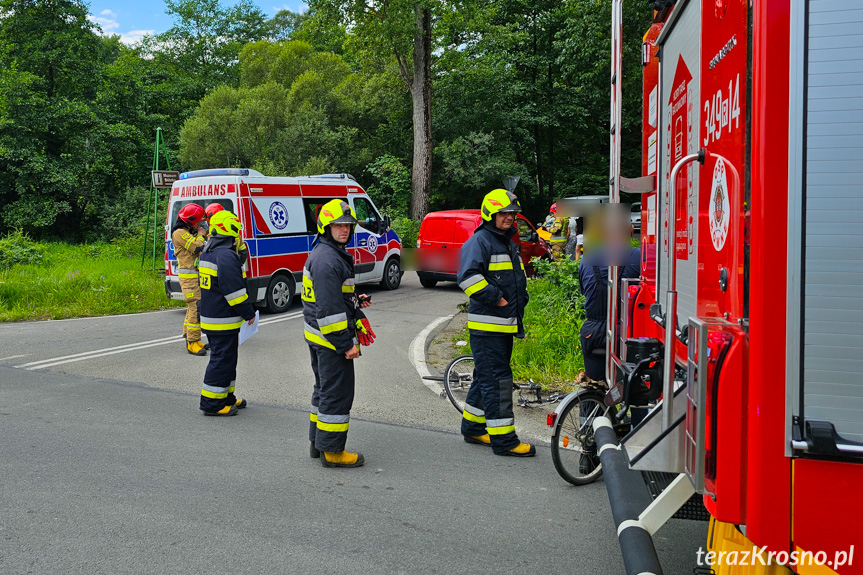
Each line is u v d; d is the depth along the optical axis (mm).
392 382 7559
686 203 3283
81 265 16828
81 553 3607
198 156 29016
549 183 33781
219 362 6195
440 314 12234
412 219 25984
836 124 2004
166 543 3744
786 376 2051
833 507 2055
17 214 28141
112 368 8016
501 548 3762
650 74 4367
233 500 4355
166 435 5660
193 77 44938
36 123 28891
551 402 6344
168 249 12164
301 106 29938
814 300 2025
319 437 4938
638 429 2906
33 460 4996
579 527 4047
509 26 29297
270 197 12266
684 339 2941
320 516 4137
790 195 2027
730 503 2229
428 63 25375
